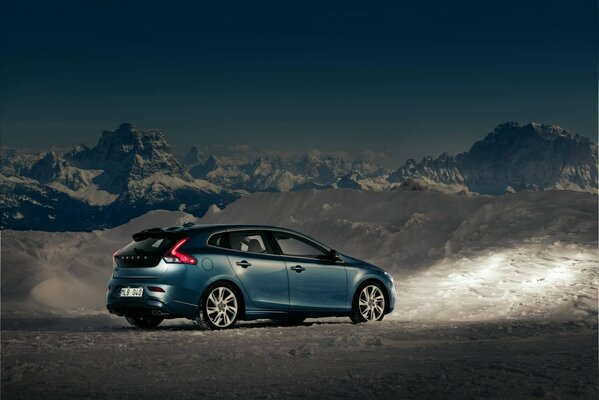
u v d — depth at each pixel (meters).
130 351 8.27
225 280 10.77
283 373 6.75
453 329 10.12
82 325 13.70
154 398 5.73
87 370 7.02
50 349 8.50
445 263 19.88
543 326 10.39
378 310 11.90
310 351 7.89
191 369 7.02
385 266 21.59
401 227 25.12
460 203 25.95
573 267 17.08
